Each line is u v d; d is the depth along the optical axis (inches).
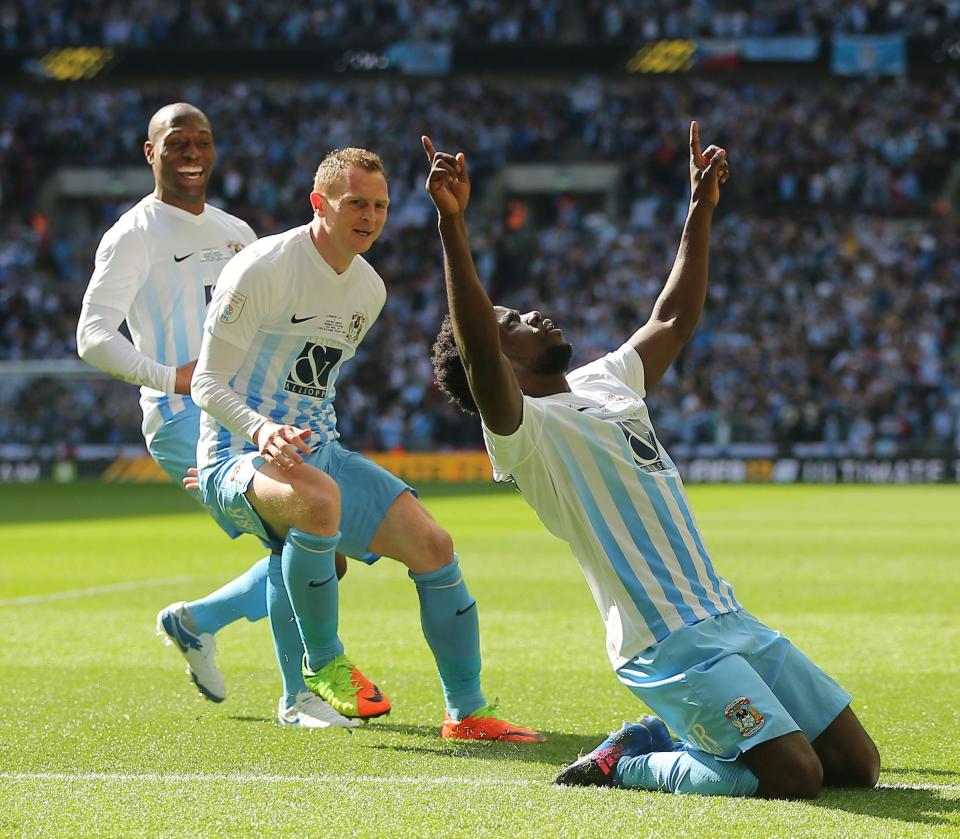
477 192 5541.3
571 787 602.5
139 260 863.1
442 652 729.6
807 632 1173.1
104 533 2381.9
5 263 5364.2
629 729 616.1
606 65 5659.5
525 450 599.8
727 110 5674.2
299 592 718.5
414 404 4857.3
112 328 839.1
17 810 561.0
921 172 5497.1
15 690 880.9
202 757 676.1
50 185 5733.3
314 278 734.5
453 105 5802.2
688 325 703.7
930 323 4906.5
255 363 743.7
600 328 5068.9
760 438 4564.5
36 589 1515.7
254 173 5708.7
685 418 4584.2
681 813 550.0
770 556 1921.8
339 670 735.7
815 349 4857.3
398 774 636.1
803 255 5182.1
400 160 5654.5
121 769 647.1
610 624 609.0
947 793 591.2
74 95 5964.6
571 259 5280.5
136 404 4768.7
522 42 5629.9
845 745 597.6
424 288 5216.5
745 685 573.3
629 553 602.2
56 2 5910.4
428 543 725.3
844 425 4562.0
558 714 807.7
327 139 5757.9
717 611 603.5
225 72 5836.6
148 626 1205.1
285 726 762.2
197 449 796.0
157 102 5920.3
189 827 533.3
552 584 1552.7
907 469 4411.9
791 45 5492.1
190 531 2427.4
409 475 4598.9
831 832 520.4
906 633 1165.7
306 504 706.8
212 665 818.2
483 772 640.4
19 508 3127.5
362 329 767.7
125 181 5708.7
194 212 895.7
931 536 2271.2
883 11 5570.9
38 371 4527.6
